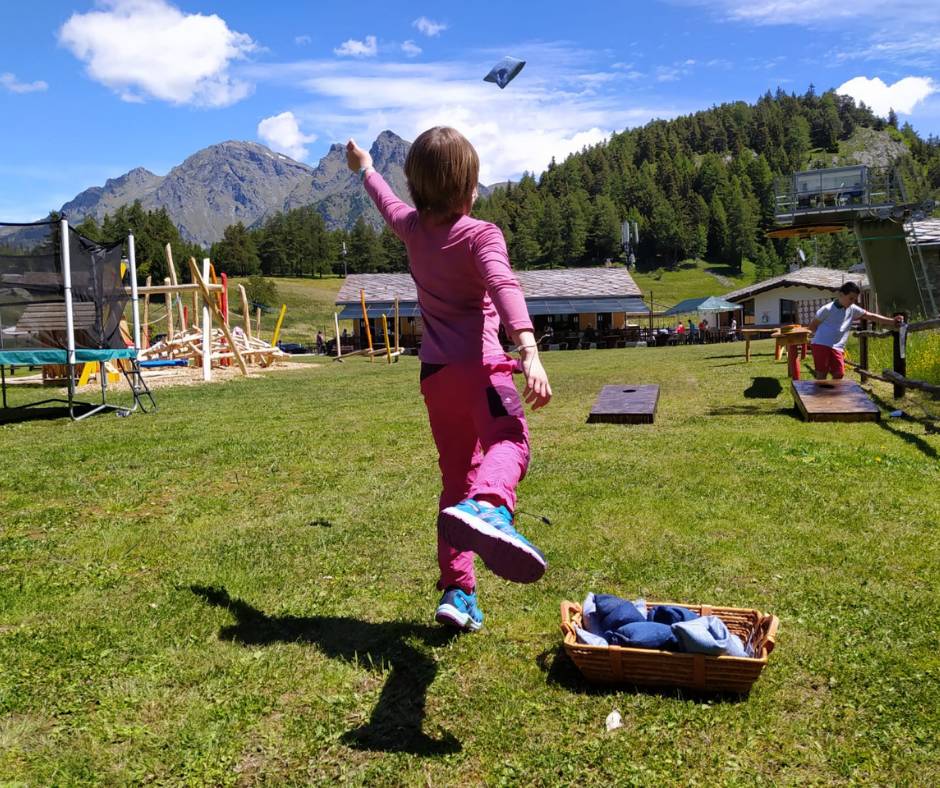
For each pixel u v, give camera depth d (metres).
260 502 5.85
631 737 2.53
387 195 3.18
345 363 32.88
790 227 19.53
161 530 5.09
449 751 2.48
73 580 4.11
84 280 12.26
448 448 3.11
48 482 6.61
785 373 16.88
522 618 3.49
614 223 198.75
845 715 2.65
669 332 58.38
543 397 2.50
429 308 2.91
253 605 3.71
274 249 178.88
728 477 6.25
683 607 3.16
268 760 2.45
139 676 2.97
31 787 2.30
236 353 21.42
